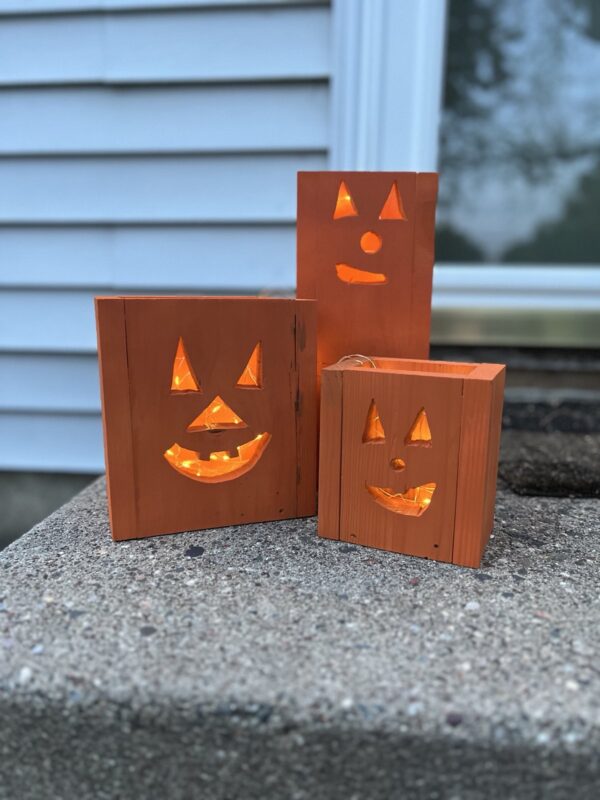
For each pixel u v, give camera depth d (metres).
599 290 1.89
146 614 0.81
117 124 1.75
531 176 1.92
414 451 0.95
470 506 0.93
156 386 1.00
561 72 1.85
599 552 1.01
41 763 0.70
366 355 1.13
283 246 1.81
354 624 0.79
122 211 1.81
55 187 1.80
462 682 0.69
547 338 1.93
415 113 1.75
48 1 1.67
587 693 0.67
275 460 1.09
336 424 1.00
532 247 1.96
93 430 1.94
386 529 1.00
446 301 1.93
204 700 0.67
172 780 0.69
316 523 1.11
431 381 0.92
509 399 1.91
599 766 0.63
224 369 1.03
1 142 1.78
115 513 1.02
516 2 1.79
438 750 0.64
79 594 0.86
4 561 0.96
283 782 0.67
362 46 1.68
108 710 0.67
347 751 0.66
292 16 1.66
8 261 1.85
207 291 1.85
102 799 0.71
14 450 1.98
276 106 1.73
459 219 1.95
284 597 0.86
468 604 0.84
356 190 1.07
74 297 1.87
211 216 1.80
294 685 0.68
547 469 1.42
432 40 1.72
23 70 1.72
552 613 0.82
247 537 1.05
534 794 0.65
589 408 1.86
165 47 1.70
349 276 1.11
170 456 1.05
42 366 1.91
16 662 0.71
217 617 0.81
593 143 1.89
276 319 1.04
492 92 1.86
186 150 1.76
